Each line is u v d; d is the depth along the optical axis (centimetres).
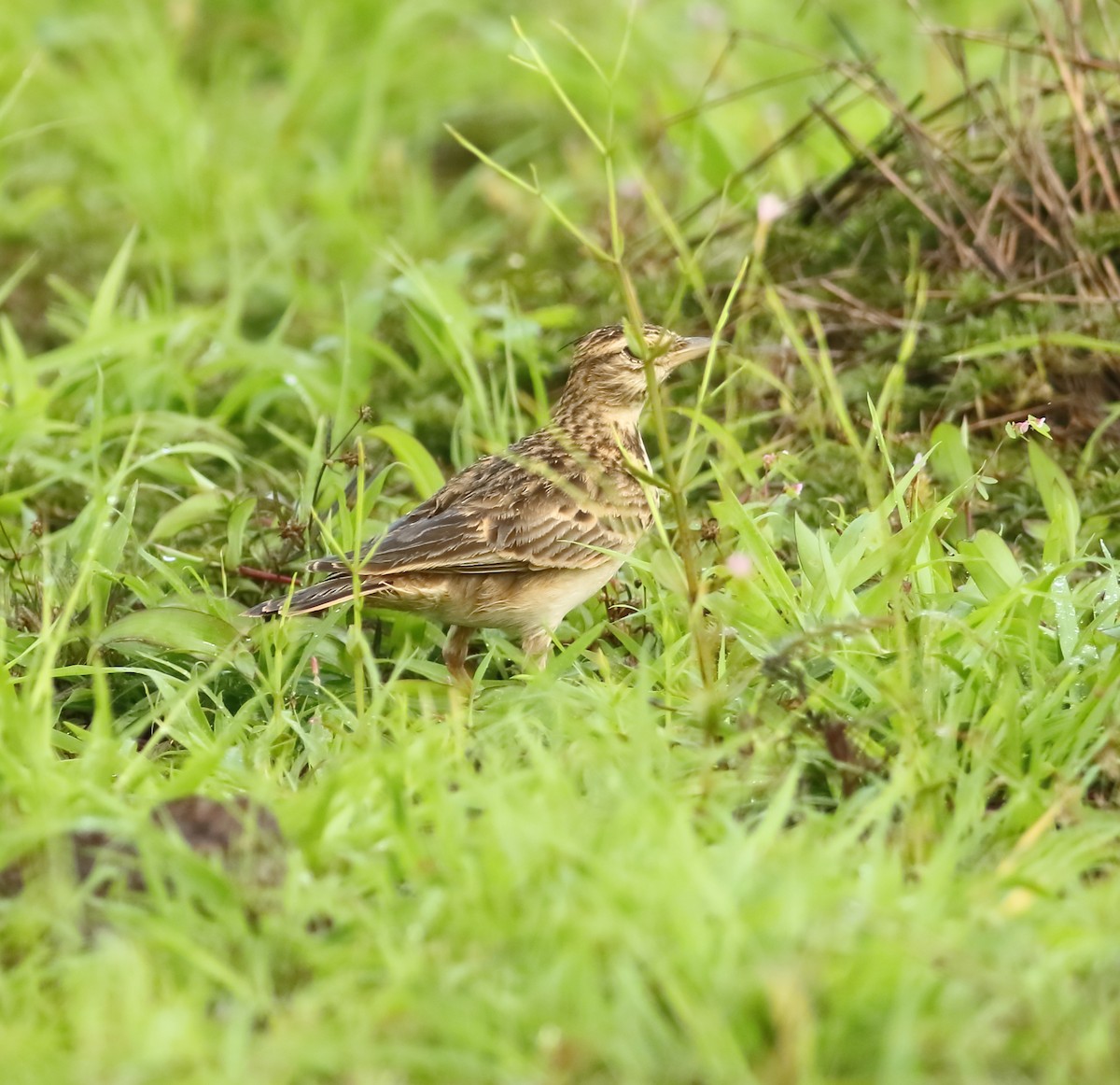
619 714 961
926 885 765
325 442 1486
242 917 771
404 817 814
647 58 2297
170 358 1581
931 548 1131
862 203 1656
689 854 748
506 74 2384
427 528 1150
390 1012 697
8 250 1975
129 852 831
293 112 2300
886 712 945
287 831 848
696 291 1598
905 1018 664
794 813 896
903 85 2181
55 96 2312
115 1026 699
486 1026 694
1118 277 1503
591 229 1858
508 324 1514
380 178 2134
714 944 709
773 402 1480
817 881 746
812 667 992
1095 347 1361
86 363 1574
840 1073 677
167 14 2517
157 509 1417
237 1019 705
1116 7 1798
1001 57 2162
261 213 1939
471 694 1080
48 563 1170
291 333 1762
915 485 1203
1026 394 1407
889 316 1540
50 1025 728
